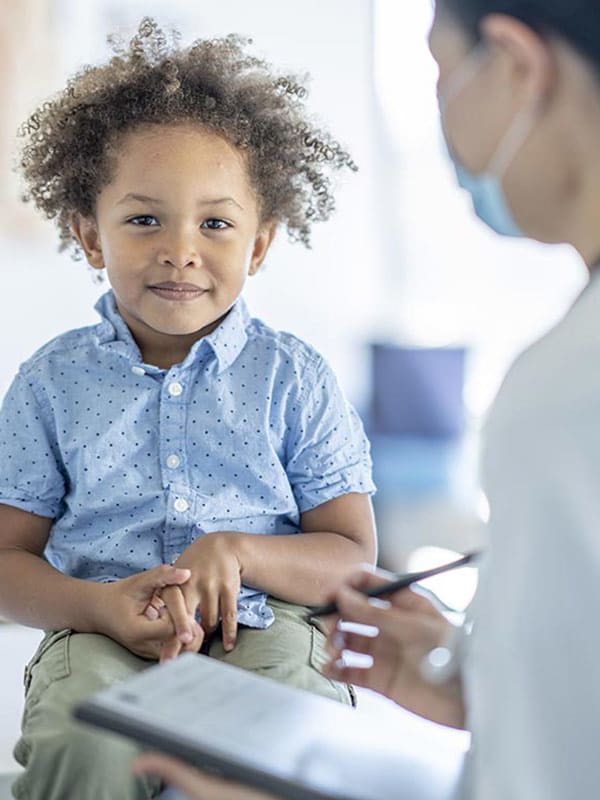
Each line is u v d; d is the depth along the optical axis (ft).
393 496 8.41
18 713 4.56
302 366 4.41
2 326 8.47
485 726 2.16
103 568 4.10
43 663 3.71
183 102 4.34
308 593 4.04
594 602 2.06
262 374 4.35
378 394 8.93
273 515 4.26
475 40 2.47
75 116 4.43
